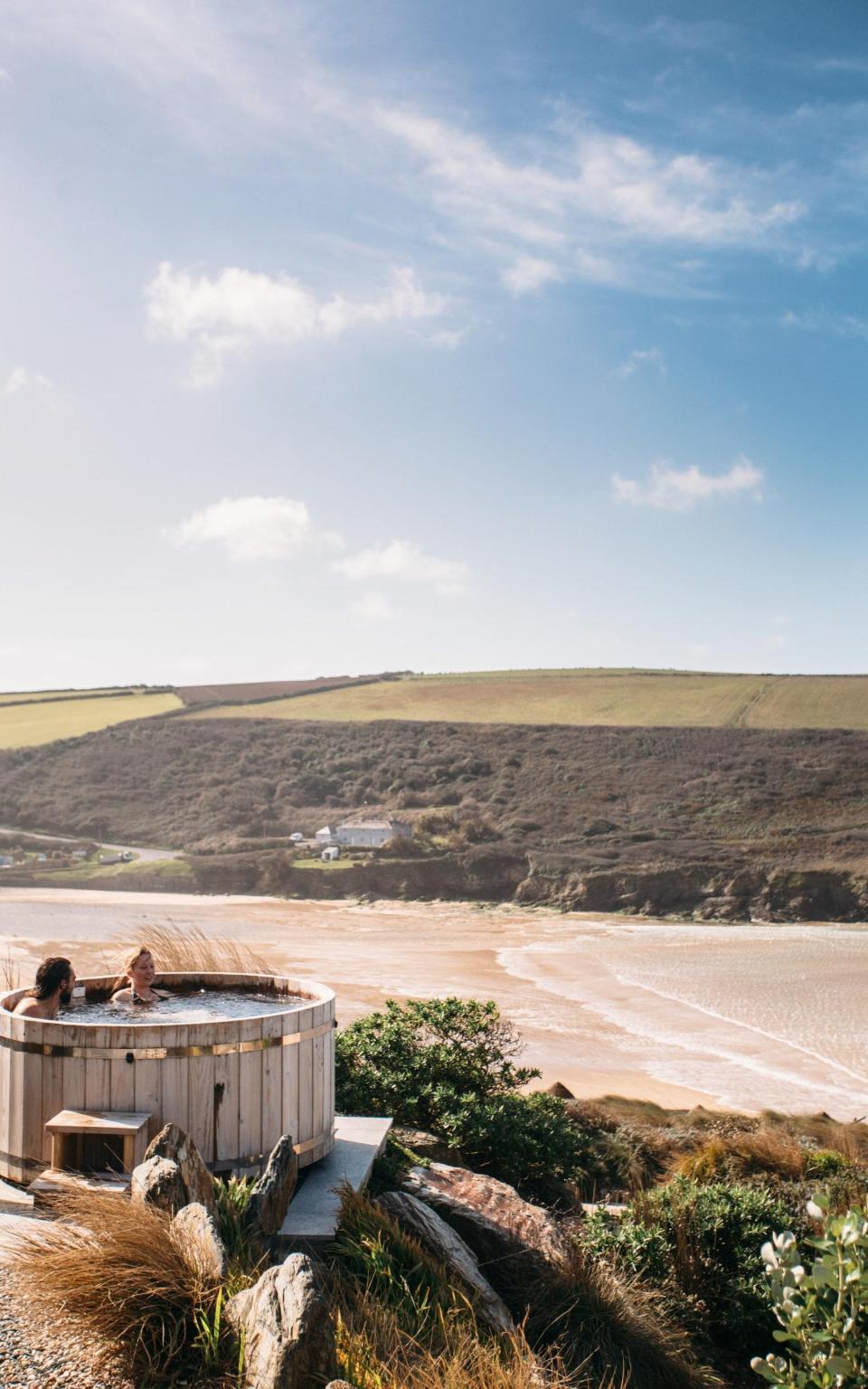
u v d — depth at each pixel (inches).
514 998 1674.5
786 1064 1206.3
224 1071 251.0
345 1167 272.2
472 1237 259.3
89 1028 246.1
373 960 2132.1
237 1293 169.5
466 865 3725.4
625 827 4222.4
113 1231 178.7
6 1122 255.1
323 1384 153.8
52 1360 160.2
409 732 5467.5
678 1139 572.4
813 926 3068.4
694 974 2018.9
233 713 5935.0
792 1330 162.9
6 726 5762.8
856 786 4505.4
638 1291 277.9
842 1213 358.3
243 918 2938.0
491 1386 174.4
